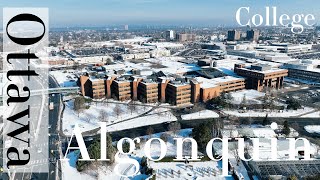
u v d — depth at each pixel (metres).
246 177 162.62
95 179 160.75
